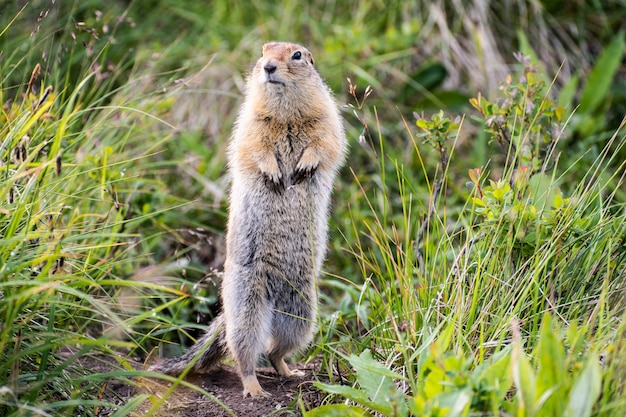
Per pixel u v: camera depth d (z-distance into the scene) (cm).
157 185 1338
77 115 1081
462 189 1427
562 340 770
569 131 1505
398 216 1411
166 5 1762
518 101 1101
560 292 912
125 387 964
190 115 1608
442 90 1666
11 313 750
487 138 1520
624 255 934
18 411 714
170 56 1636
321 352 1127
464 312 877
